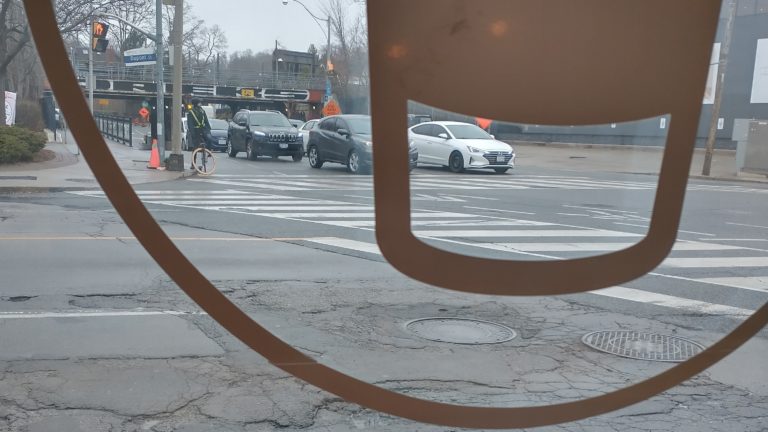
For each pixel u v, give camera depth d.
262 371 7.05
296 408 6.27
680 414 6.38
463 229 17.05
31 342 7.72
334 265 12.20
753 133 34.94
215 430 5.82
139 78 29.08
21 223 16.39
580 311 9.65
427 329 8.55
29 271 11.16
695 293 10.98
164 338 7.96
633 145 32.31
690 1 2.34
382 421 6.06
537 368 7.34
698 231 18.38
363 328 8.54
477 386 6.79
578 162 33.59
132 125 33.62
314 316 9.02
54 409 6.08
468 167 29.92
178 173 29.05
